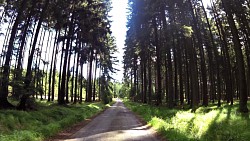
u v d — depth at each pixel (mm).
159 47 39594
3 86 22516
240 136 11438
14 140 12102
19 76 22859
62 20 33500
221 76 58469
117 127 19922
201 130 13969
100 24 39531
